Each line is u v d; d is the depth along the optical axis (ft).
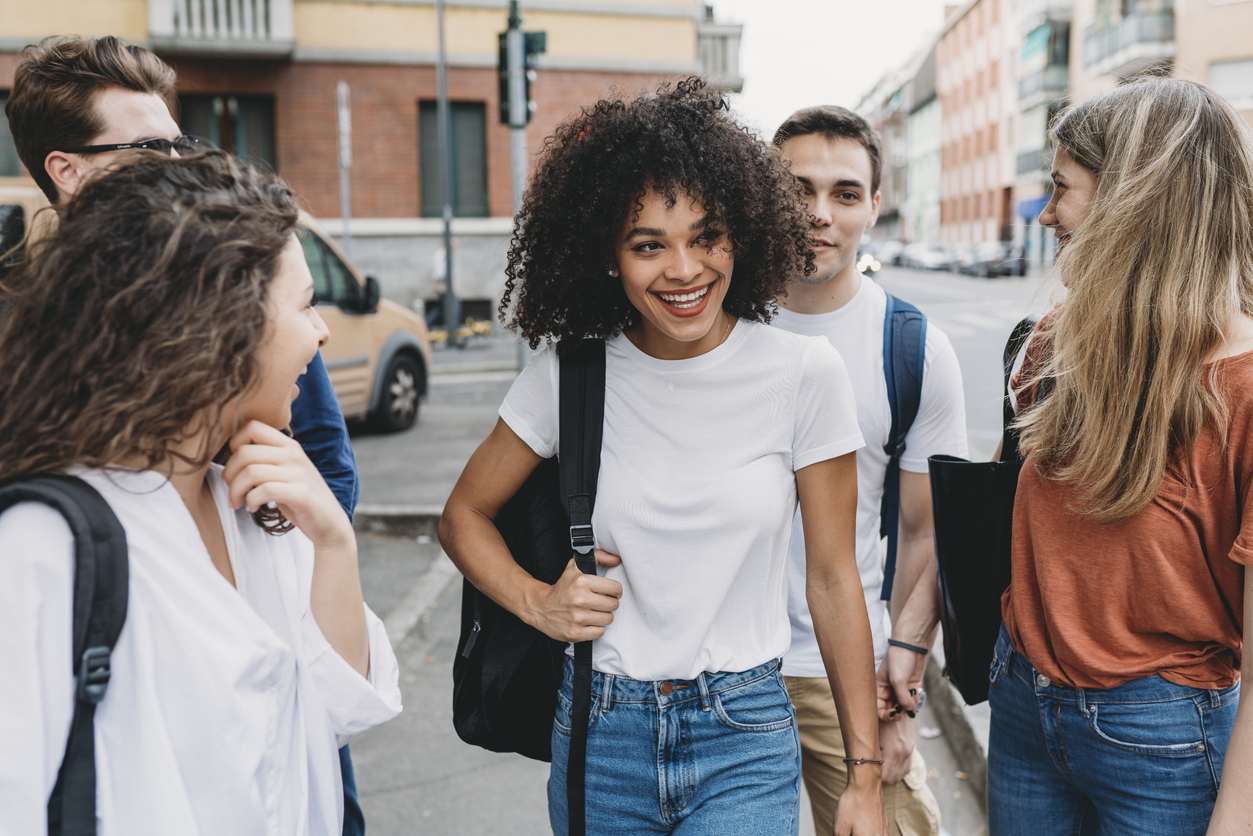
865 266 7.64
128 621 2.96
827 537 5.03
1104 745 4.74
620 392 4.86
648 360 4.83
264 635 3.20
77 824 2.87
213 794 3.09
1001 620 5.69
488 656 5.10
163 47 45.11
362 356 26.09
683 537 4.70
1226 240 4.34
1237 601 4.33
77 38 5.71
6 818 2.73
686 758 4.76
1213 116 4.49
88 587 2.82
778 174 4.86
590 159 4.61
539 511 5.13
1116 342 4.44
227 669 3.08
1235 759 3.92
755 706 4.83
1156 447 4.27
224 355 3.01
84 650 2.84
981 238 166.71
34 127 5.69
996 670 5.53
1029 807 5.35
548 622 4.75
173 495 3.14
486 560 5.06
